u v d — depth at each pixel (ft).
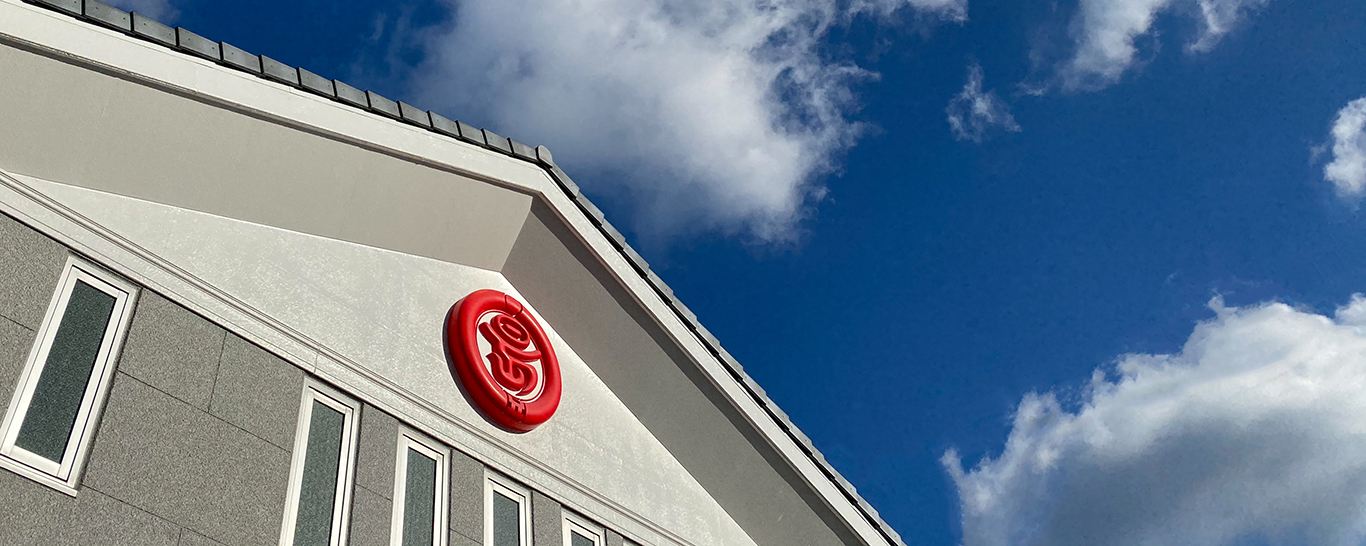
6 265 23.31
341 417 28.25
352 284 31.17
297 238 30.63
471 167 33.45
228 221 29.04
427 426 30.01
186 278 26.86
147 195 27.35
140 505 22.36
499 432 32.24
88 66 25.18
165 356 25.04
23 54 24.32
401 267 33.27
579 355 37.65
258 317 27.84
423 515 28.35
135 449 23.07
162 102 26.66
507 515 30.71
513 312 35.53
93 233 25.57
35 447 21.80
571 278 36.68
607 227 36.88
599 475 34.81
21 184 24.73
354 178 31.07
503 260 36.55
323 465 26.91
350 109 30.66
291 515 25.32
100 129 25.93
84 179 26.05
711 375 37.63
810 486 39.81
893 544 42.47
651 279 37.68
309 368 28.09
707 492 39.24
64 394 22.93
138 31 26.18
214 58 27.68
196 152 27.71
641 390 38.06
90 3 25.54
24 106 24.68
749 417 38.32
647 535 35.04
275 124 28.76
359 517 26.48
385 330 31.07
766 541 40.19
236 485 24.43
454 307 33.96
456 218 34.14
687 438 38.68
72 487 21.63
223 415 25.27
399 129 31.78
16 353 22.48
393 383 30.04
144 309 25.41
